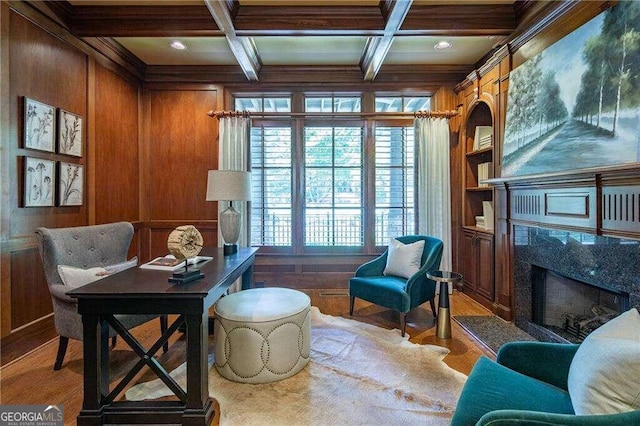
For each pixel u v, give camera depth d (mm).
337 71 4168
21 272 2508
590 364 1135
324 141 4316
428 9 2898
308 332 2371
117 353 2537
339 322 3150
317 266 4355
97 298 1684
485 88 3545
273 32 2945
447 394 1991
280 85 4242
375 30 2926
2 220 2354
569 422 949
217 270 2162
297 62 4004
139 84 4172
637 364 1007
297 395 1983
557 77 2400
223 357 2170
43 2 2668
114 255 2771
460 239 4164
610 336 1182
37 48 2641
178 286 1788
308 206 4336
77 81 3092
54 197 2805
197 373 1729
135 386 2070
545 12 2607
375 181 4312
